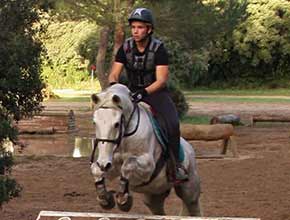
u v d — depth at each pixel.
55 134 25.77
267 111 37.03
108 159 6.76
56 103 43.53
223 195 13.28
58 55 61.62
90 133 26.31
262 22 60.41
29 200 12.59
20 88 8.70
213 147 22.44
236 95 54.56
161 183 7.67
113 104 6.93
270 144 22.89
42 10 9.91
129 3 26.66
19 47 8.60
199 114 35.38
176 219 6.80
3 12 8.84
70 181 14.90
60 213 6.98
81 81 61.50
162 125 7.59
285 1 60.56
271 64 63.25
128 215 6.92
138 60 7.75
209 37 29.03
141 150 7.22
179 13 27.33
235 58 62.59
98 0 26.59
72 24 61.19
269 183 14.67
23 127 25.81
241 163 17.86
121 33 26.66
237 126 29.55
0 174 8.99
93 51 52.12
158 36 30.08
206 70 58.50
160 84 7.66
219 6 29.11
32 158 18.66
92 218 6.90
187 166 8.12
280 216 11.25
